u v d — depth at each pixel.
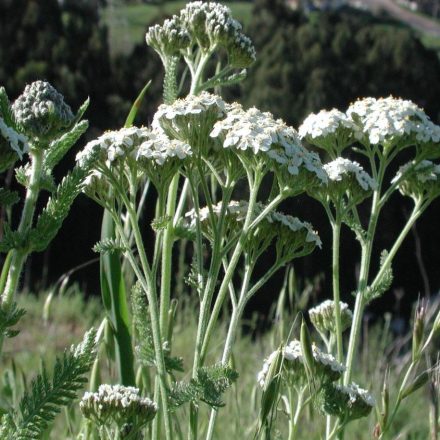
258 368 8.08
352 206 4.96
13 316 3.27
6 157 3.17
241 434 5.73
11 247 3.27
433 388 4.02
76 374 3.21
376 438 4.34
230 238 4.43
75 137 3.51
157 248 4.03
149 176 4.01
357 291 4.86
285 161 3.92
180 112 3.98
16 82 25.19
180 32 5.03
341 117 5.27
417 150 5.30
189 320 10.72
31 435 3.15
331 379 4.24
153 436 4.11
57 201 3.30
